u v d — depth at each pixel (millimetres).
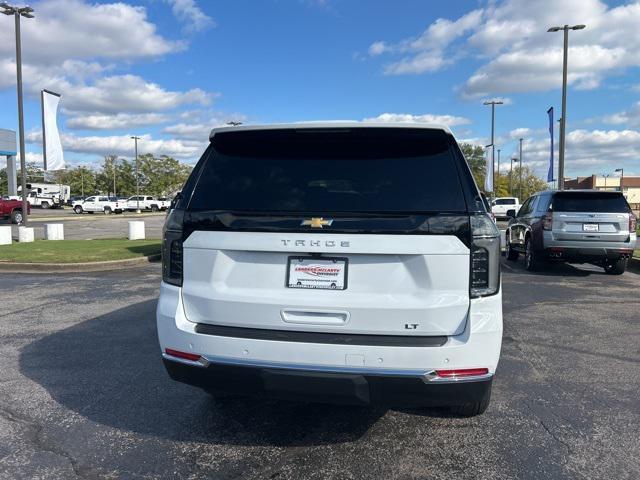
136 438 3578
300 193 3162
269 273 3107
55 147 25766
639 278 10664
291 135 3354
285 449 3430
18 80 24797
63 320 6859
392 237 2945
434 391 2926
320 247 2994
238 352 3047
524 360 5250
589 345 5781
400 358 2891
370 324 2979
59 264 11664
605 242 10484
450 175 3104
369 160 3229
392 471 3154
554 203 10742
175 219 3283
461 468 3189
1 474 3111
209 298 3164
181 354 3184
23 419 3871
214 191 3287
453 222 2934
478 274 2943
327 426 3766
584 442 3520
